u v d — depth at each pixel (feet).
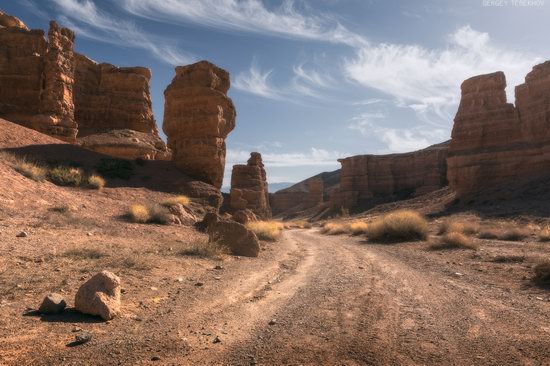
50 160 86.28
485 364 15.29
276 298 26.89
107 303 21.03
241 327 20.13
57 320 19.88
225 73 112.78
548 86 161.68
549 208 117.91
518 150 164.96
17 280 25.99
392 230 81.41
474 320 21.45
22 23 145.07
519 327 20.06
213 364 15.33
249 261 46.75
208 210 88.12
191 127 106.22
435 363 15.39
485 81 182.39
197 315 22.20
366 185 337.11
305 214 379.14
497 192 158.30
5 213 48.08
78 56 158.81
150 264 35.76
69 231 46.98
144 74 177.17
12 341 16.83
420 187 313.53
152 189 89.30
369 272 39.27
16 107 114.73
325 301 25.99
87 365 14.89
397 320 21.45
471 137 181.06
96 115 162.20
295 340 18.08
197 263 40.55
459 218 133.69
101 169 90.58
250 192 140.97
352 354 16.33
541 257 45.47
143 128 173.88
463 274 37.45
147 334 18.69
